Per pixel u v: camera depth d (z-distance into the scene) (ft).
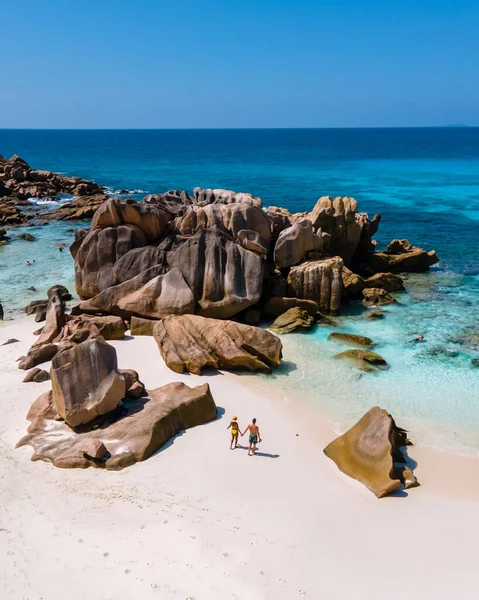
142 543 49.24
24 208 229.66
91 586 44.55
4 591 43.96
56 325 94.53
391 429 62.64
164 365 85.46
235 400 75.61
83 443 61.72
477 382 81.82
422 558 48.70
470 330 101.19
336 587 45.42
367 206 235.81
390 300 116.26
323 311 109.40
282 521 52.60
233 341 85.20
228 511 53.72
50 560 47.19
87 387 65.87
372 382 81.76
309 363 87.66
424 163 443.73
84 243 111.75
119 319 97.25
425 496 57.00
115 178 346.74
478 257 155.63
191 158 531.50
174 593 44.01
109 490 56.34
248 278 103.40
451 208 229.25
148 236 114.32
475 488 58.59
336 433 68.23
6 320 106.42
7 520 51.90
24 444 63.46
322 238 119.14
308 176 354.13
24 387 77.30
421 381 82.12
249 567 46.98
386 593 45.03
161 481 57.82
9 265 145.79
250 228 113.60
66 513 52.95
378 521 53.06
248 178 343.46
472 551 49.57
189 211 114.73
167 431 65.36
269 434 67.41
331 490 57.31
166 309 100.07
